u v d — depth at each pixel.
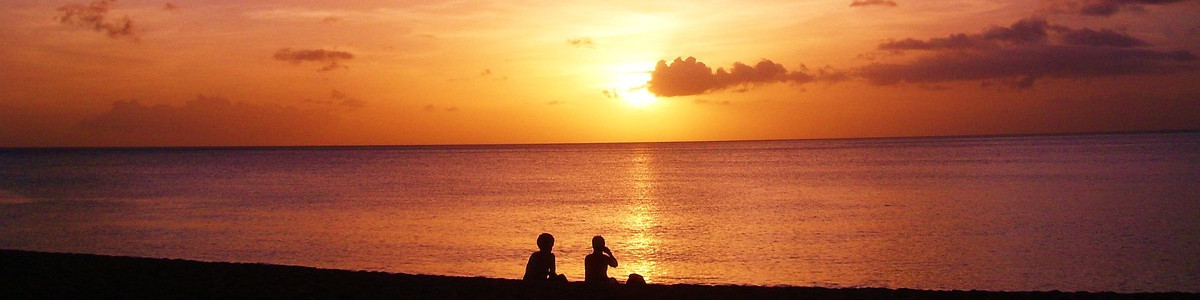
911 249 34.47
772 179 94.12
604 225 46.78
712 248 35.72
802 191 73.38
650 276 28.06
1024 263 30.11
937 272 28.48
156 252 35.25
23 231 44.59
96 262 14.39
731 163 151.38
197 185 91.00
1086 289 24.88
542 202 65.25
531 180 100.50
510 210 57.59
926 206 56.09
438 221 49.41
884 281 26.75
